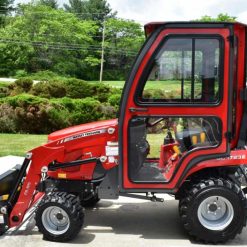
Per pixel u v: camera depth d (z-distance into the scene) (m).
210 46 4.46
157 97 4.54
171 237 4.92
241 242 4.76
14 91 16.98
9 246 4.64
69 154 4.99
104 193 4.93
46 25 51.91
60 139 4.95
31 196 4.92
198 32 4.44
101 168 4.97
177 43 4.47
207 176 4.73
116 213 5.79
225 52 4.44
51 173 5.02
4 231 4.95
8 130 13.92
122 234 5.01
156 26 4.46
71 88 16.92
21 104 13.77
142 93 4.54
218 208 4.68
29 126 13.81
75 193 5.07
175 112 4.55
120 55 54.94
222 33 4.42
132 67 4.52
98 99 16.89
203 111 4.54
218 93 4.52
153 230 5.15
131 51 54.72
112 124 4.92
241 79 4.75
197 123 4.71
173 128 4.88
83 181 5.02
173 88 4.54
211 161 4.63
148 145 5.04
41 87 16.86
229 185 4.59
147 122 4.86
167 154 5.04
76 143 4.95
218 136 4.59
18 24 51.44
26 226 5.21
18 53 49.31
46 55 51.62
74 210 4.68
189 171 4.64
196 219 4.62
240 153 4.64
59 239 4.74
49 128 13.88
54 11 54.31
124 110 4.57
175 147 4.90
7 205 4.89
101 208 6.00
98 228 5.22
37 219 4.77
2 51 48.97
